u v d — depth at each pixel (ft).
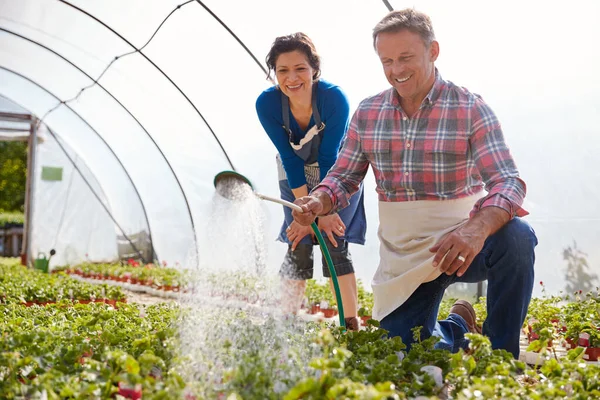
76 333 10.02
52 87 30.66
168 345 8.34
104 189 36.35
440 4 15.30
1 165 76.48
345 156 10.75
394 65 9.29
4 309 13.79
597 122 14.84
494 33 15.58
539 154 16.01
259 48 19.31
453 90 9.79
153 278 28.32
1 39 27.09
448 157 9.76
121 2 19.88
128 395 7.45
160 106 25.54
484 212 8.77
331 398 5.90
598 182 15.11
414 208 10.04
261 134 22.77
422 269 9.71
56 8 21.90
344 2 16.17
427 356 8.33
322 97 12.08
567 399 6.98
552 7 14.48
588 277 15.66
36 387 6.91
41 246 37.68
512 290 9.29
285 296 13.28
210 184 26.84
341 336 9.25
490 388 6.45
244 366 7.11
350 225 13.12
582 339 12.34
